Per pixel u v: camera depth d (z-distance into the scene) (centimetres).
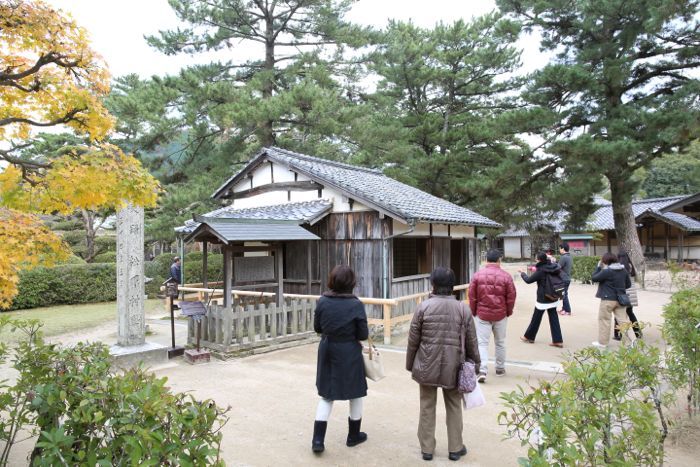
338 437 431
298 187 1138
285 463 379
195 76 1612
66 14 414
